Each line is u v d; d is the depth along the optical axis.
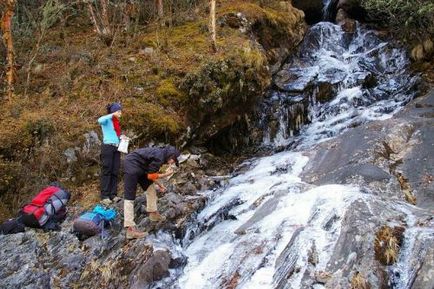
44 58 9.17
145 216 5.76
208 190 6.94
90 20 11.29
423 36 10.35
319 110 9.70
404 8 10.04
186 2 10.98
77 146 7.02
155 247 5.00
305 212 5.23
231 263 4.84
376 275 4.01
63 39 10.26
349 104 9.48
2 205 6.48
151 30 10.27
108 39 9.71
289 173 7.07
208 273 4.88
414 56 10.30
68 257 5.29
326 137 8.69
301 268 4.29
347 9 13.05
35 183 6.66
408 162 6.21
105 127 6.35
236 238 5.35
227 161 8.41
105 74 8.33
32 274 5.02
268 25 10.61
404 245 4.29
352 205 4.84
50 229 5.80
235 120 8.82
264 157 8.27
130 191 5.32
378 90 9.77
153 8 10.91
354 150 6.70
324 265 4.25
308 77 10.33
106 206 6.11
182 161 7.57
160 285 4.78
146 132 7.36
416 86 9.37
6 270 5.10
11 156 6.71
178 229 5.67
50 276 5.08
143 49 9.09
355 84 10.00
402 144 6.61
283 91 9.94
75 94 7.95
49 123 7.03
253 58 8.79
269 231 5.13
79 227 5.52
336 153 6.93
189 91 7.98
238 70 8.37
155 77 8.12
